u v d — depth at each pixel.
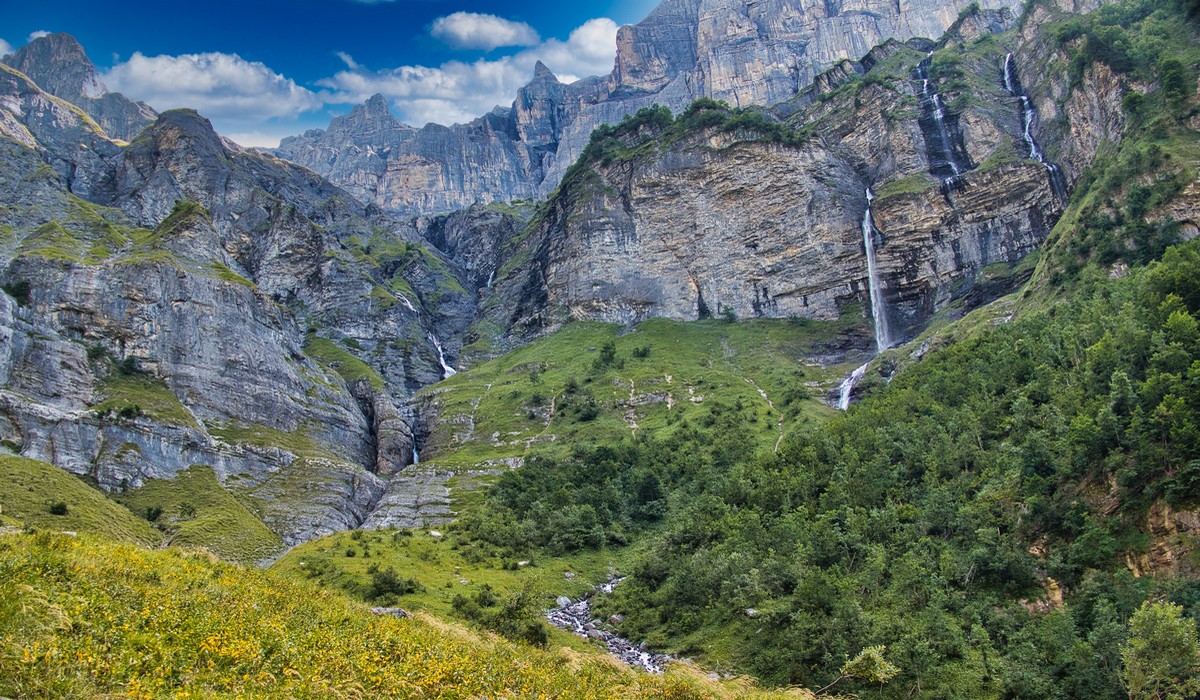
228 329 173.50
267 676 30.47
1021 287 171.12
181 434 144.50
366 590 81.56
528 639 69.69
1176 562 58.62
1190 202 117.50
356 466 164.38
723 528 90.81
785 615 69.25
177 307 167.50
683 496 115.06
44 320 154.62
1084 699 51.59
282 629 39.19
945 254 196.88
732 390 169.75
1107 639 53.47
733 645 69.81
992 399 98.19
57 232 184.38
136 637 30.94
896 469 91.88
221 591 46.44
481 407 188.00
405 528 128.25
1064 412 81.06
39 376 141.88
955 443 92.06
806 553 78.44
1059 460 73.69
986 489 77.88
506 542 107.00
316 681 31.62
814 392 168.38
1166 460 63.56
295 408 177.00
